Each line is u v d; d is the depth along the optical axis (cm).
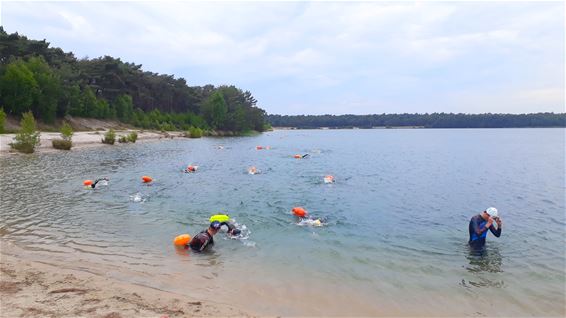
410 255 1024
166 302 706
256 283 823
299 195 1878
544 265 958
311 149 5734
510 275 893
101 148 4456
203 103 11531
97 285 769
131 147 4856
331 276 873
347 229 1274
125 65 10181
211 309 689
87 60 9581
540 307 742
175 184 2134
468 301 762
